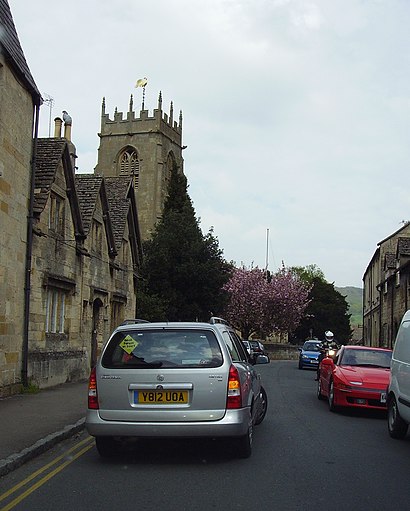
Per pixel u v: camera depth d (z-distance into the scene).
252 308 63.69
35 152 17.12
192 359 8.23
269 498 6.65
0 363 14.82
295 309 65.44
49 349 18.30
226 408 8.09
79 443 9.91
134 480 7.41
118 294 25.92
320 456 8.98
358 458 8.91
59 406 13.56
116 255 25.23
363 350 15.75
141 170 74.81
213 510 6.21
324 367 16.66
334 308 84.12
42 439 9.41
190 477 7.57
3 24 15.12
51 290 18.88
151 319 36.62
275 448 9.55
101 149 76.19
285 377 28.22
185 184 61.69
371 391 13.58
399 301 35.66
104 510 6.20
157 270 39.47
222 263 40.94
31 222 16.73
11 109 15.48
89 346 22.12
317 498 6.69
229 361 8.28
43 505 6.36
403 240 35.91
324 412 14.48
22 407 13.34
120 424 8.09
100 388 8.24
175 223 41.38
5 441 9.25
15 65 15.33
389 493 6.95
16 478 7.50
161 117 75.44
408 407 9.95
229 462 8.46
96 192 23.11
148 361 8.24
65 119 23.66
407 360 10.38
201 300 40.50
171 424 8.02
